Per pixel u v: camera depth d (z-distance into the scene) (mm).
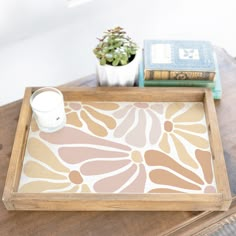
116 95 795
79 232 639
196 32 1339
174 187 665
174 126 761
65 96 801
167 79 801
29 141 736
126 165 696
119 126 762
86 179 676
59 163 700
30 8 945
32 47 1062
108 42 750
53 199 629
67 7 1005
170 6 1181
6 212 660
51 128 743
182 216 653
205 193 641
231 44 1497
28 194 634
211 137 723
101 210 660
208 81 797
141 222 648
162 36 1281
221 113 797
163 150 720
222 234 1062
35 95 762
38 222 649
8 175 659
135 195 632
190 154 713
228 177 697
